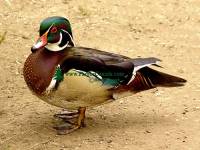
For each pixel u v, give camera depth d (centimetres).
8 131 1060
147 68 1065
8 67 1333
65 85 988
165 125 1089
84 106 1035
